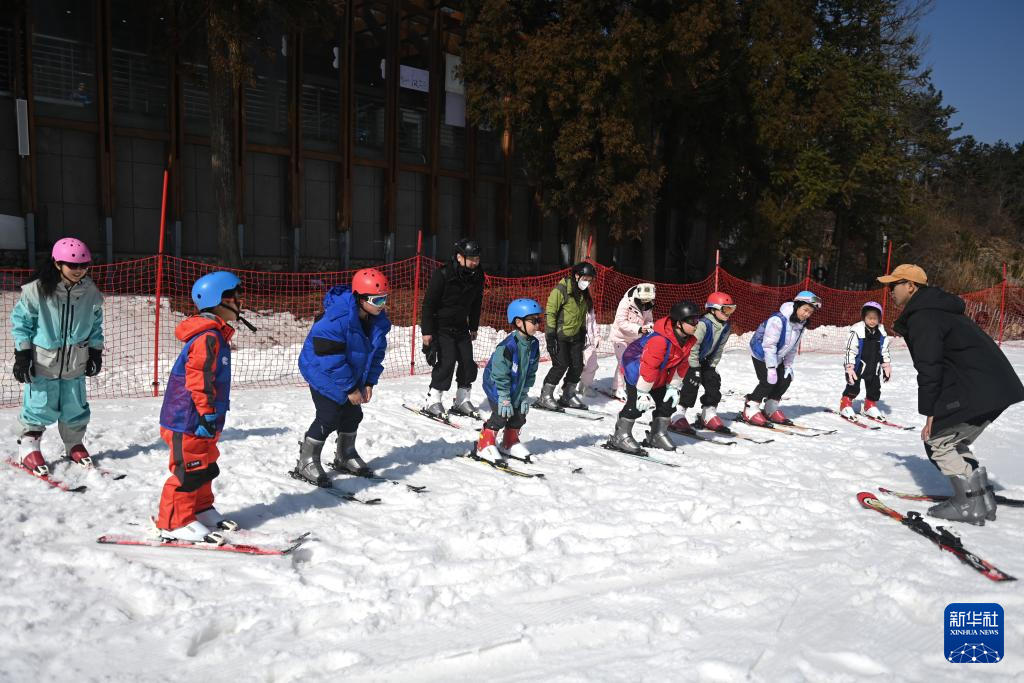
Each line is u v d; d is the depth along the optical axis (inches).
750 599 135.3
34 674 102.6
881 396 450.9
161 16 762.8
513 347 233.1
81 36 750.5
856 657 114.1
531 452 260.5
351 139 962.1
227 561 146.3
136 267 754.8
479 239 1128.8
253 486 193.6
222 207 738.2
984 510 185.9
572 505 194.1
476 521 175.0
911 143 1878.7
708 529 177.3
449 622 123.6
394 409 319.6
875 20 1342.3
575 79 820.0
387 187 1008.9
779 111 1030.4
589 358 374.6
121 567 138.8
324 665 109.2
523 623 123.7
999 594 138.9
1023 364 663.8
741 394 421.1
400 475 219.0
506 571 144.3
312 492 194.2
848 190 1224.8
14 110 717.9
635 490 210.5
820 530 178.4
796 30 1052.5
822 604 134.2
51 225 743.7
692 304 257.4
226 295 159.0
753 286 976.9
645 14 862.5
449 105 1074.7
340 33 939.3
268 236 912.9
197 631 116.6
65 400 199.9
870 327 357.7
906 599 138.1
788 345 327.9
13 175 723.4
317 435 201.2
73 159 756.6
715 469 244.1
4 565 137.5
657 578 146.5
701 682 105.6
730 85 1031.0
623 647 116.8
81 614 121.5
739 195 1108.5
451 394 368.8
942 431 189.2
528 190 1186.0
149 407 301.4
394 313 669.3
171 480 154.7
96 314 202.8
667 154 1122.0
